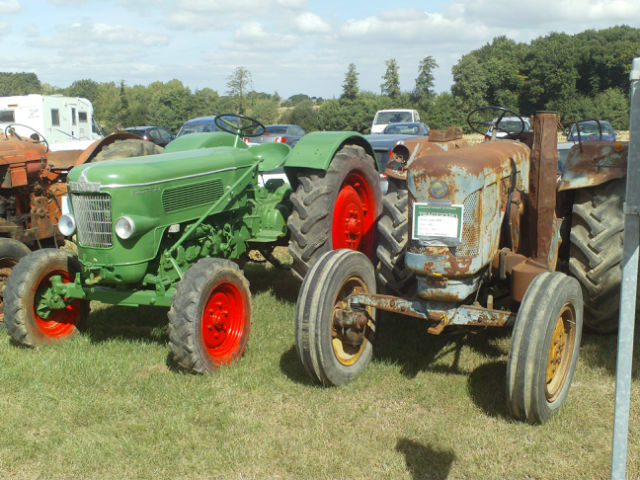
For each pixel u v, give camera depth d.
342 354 3.82
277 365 4.07
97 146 5.79
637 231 1.79
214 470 2.88
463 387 3.70
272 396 3.61
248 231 5.05
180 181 4.23
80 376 3.88
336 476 2.82
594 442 3.07
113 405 3.51
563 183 4.14
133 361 4.16
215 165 4.57
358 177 5.38
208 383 3.78
